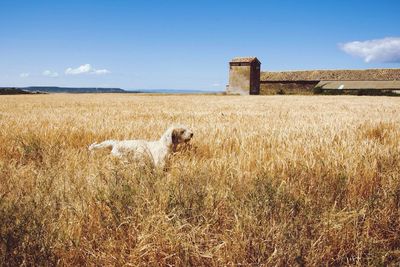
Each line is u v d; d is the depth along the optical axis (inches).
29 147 262.7
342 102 1569.9
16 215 130.2
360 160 209.9
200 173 178.9
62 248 120.8
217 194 151.6
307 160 213.9
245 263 117.2
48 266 115.8
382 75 3983.8
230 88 4119.1
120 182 162.2
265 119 592.1
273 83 4522.6
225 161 210.7
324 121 535.5
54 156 247.1
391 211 150.3
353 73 4158.5
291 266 117.1
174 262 121.0
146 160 212.8
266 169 193.8
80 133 365.4
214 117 634.8
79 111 834.8
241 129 390.0
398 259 124.1
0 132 363.6
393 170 196.7
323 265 120.3
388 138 336.2
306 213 139.6
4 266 113.8
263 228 126.7
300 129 384.8
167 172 209.8
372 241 128.0
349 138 319.0
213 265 116.8
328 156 218.5
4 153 273.3
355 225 135.1
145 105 1237.1
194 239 122.0
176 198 144.4
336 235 128.6
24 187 173.8
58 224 131.3
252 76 4060.0
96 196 145.7
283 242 121.6
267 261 116.2
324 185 171.9
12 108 1000.9
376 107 1088.8
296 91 4365.2
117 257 119.8
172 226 125.6
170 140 253.1
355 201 157.8
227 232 131.6
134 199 144.3
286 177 184.5
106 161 232.2
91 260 119.1
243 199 146.0
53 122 488.1
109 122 488.1
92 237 129.7
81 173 194.1
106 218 137.6
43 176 186.9
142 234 121.9
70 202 148.9
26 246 117.4
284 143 286.0
